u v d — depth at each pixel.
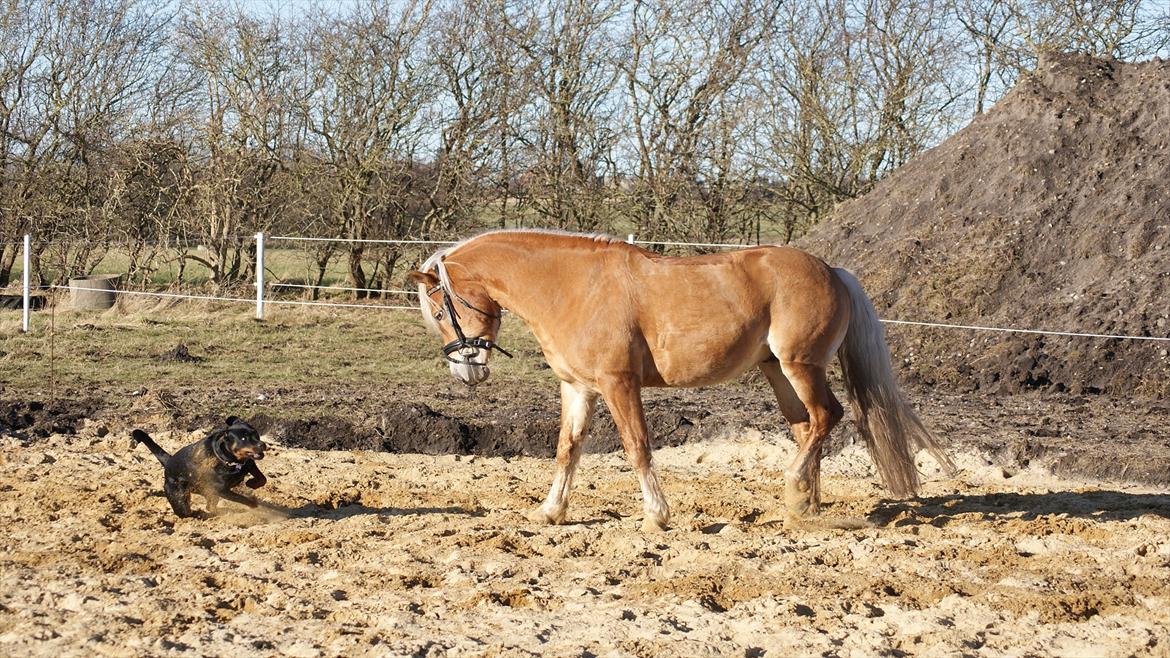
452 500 7.91
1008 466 9.20
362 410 10.73
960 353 13.30
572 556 6.26
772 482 8.64
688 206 22.66
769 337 6.79
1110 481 8.80
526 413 10.84
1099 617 5.05
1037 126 16.09
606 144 23.06
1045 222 14.78
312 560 6.08
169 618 5.02
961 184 15.98
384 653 4.57
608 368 6.70
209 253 20.86
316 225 21.64
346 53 21.14
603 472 9.18
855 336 7.00
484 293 7.06
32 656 4.58
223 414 10.40
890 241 15.65
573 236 6.96
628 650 4.67
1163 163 14.95
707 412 10.67
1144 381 12.07
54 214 21.33
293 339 15.78
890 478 6.95
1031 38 23.64
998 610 5.17
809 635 4.81
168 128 21.38
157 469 8.61
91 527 6.75
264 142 21.06
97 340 15.05
